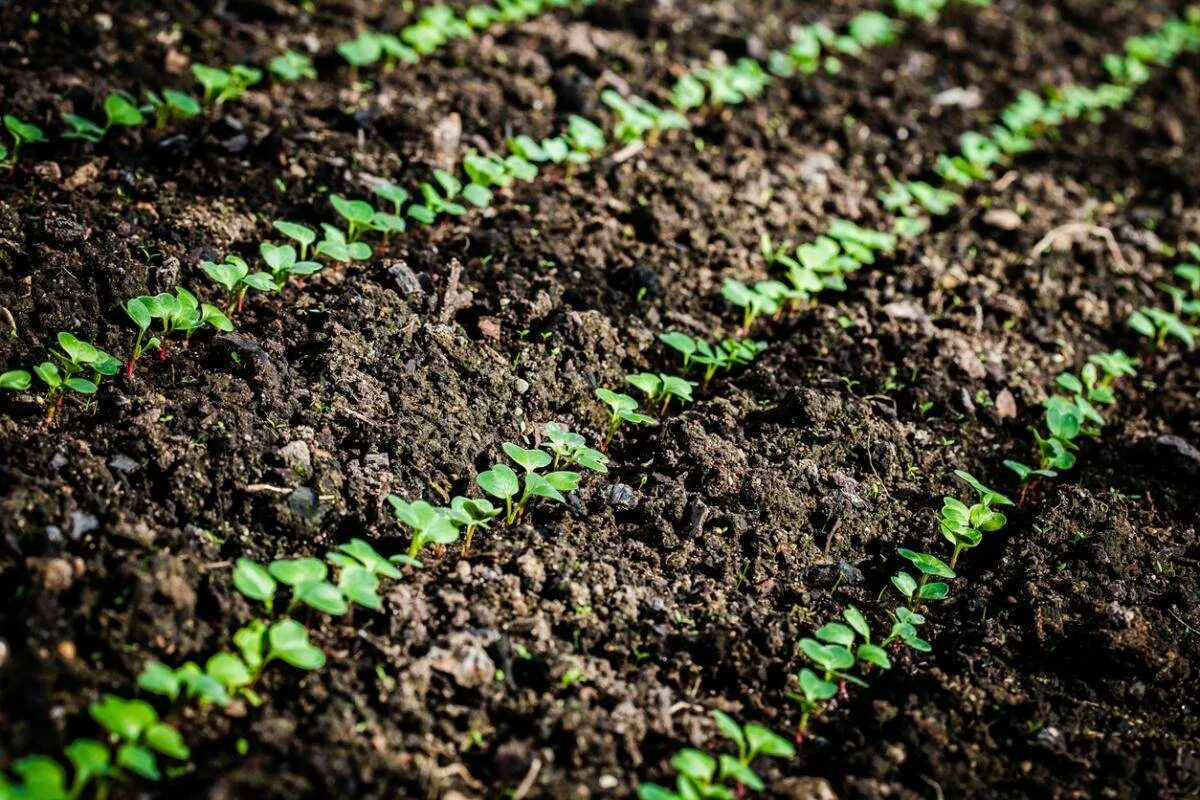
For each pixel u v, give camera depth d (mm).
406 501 1232
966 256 1553
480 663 1151
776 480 1287
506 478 1229
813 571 1253
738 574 1242
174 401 1241
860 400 1362
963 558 1283
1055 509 1305
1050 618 1238
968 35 2125
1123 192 1713
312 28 1656
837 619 1227
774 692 1188
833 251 1467
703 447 1298
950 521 1259
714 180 1575
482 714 1143
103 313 1282
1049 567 1272
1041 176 1696
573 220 1481
